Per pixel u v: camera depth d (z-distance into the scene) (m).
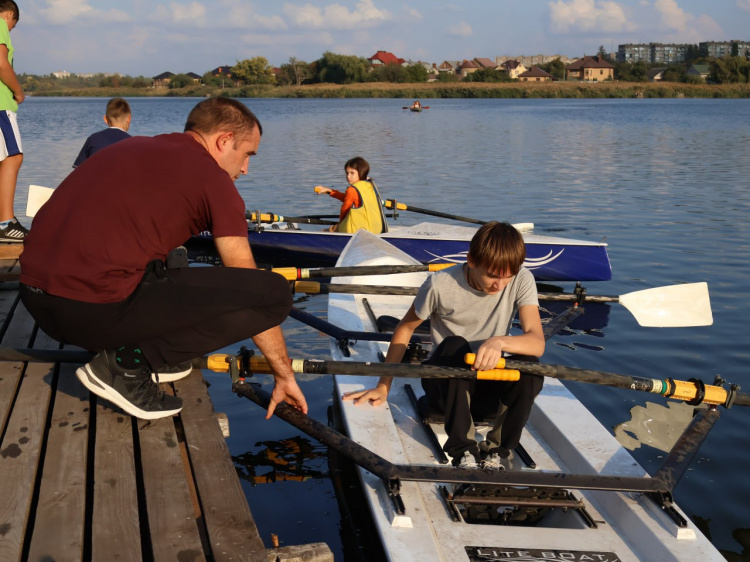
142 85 181.12
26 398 2.97
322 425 2.86
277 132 28.89
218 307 2.50
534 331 2.96
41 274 2.41
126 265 2.41
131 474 2.46
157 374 3.02
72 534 2.11
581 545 2.50
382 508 2.60
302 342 5.56
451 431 2.88
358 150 21.02
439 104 74.88
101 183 2.41
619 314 6.21
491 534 2.53
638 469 2.84
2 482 2.33
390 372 2.85
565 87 107.12
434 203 11.94
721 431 4.03
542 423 3.35
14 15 5.44
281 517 3.23
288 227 8.50
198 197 2.45
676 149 21.42
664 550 2.38
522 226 8.84
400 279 5.79
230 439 4.00
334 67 122.25
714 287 6.82
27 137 25.78
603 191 12.99
